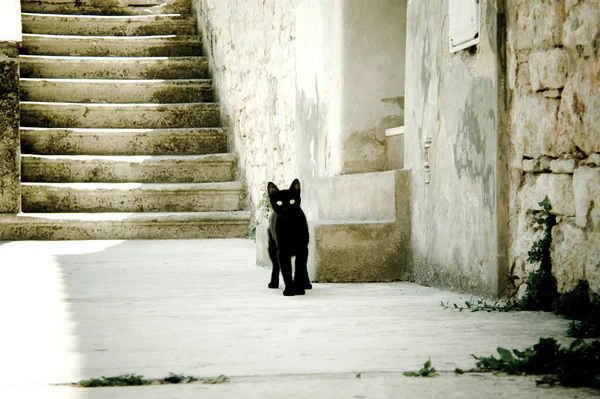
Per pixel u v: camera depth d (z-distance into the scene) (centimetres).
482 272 552
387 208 683
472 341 403
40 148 1269
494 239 532
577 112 458
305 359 368
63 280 694
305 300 561
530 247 507
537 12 491
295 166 956
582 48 452
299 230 604
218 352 386
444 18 606
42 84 1362
